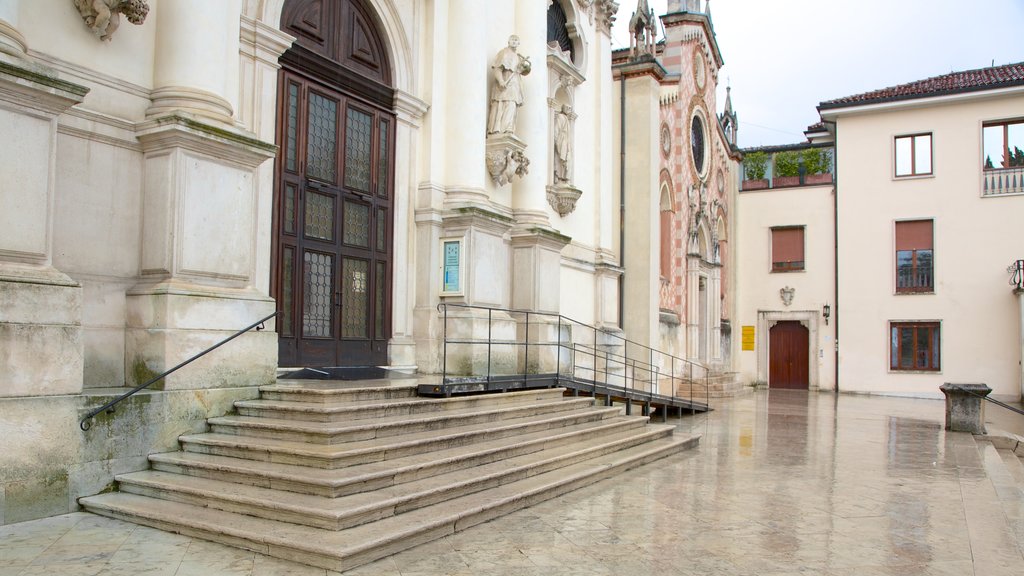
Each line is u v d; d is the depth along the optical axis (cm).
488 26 1350
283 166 988
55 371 630
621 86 2055
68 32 731
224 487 629
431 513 617
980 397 1494
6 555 516
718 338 2814
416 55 1220
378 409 782
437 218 1206
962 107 2773
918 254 2841
